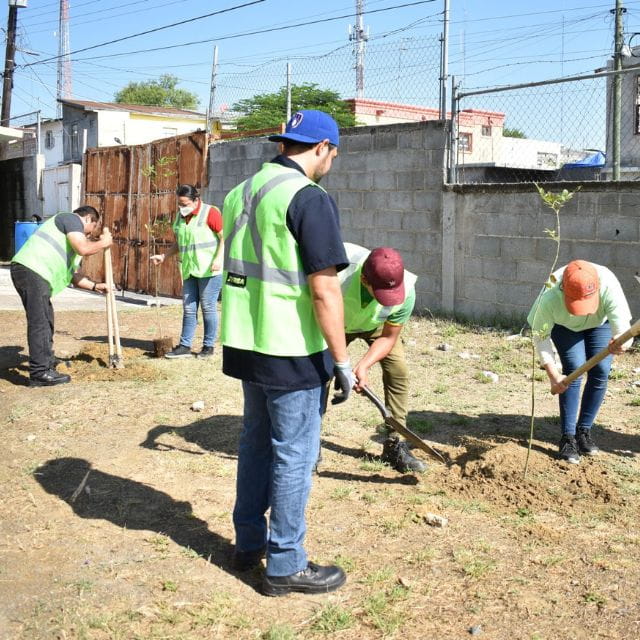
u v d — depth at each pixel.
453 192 9.95
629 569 3.56
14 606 3.23
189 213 7.78
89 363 7.75
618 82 9.69
